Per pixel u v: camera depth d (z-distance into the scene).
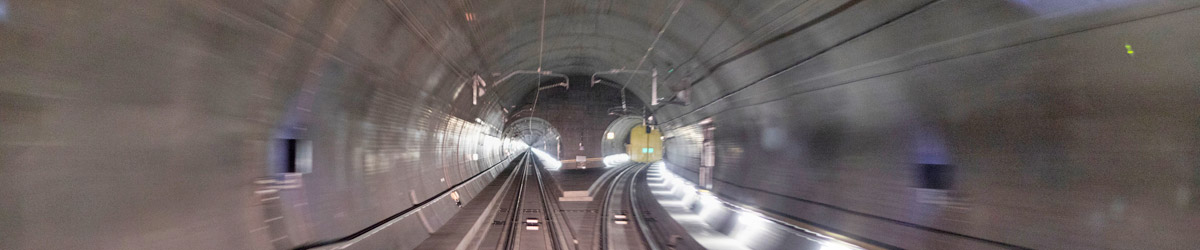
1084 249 5.02
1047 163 5.39
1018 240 5.70
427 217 13.08
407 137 13.09
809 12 8.67
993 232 6.03
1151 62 4.41
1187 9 4.09
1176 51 4.21
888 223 8.01
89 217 4.12
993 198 6.05
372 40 8.70
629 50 21.19
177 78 4.85
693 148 24.48
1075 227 5.12
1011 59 5.64
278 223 6.81
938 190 6.94
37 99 3.69
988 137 6.10
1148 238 4.51
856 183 9.00
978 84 6.16
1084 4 4.71
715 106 17.39
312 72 7.36
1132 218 4.64
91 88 4.05
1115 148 4.74
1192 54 4.12
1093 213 4.96
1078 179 5.09
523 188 26.84
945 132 6.82
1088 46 4.85
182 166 5.03
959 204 6.57
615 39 20.00
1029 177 5.59
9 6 3.38
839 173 9.58
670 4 12.93
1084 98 4.97
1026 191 5.62
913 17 6.74
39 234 3.76
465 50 14.55
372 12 7.96
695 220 16.39
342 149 9.00
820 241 9.09
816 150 10.51
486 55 17.67
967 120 6.43
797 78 10.60
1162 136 4.39
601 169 44.72
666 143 38.12
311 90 7.58
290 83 6.95
